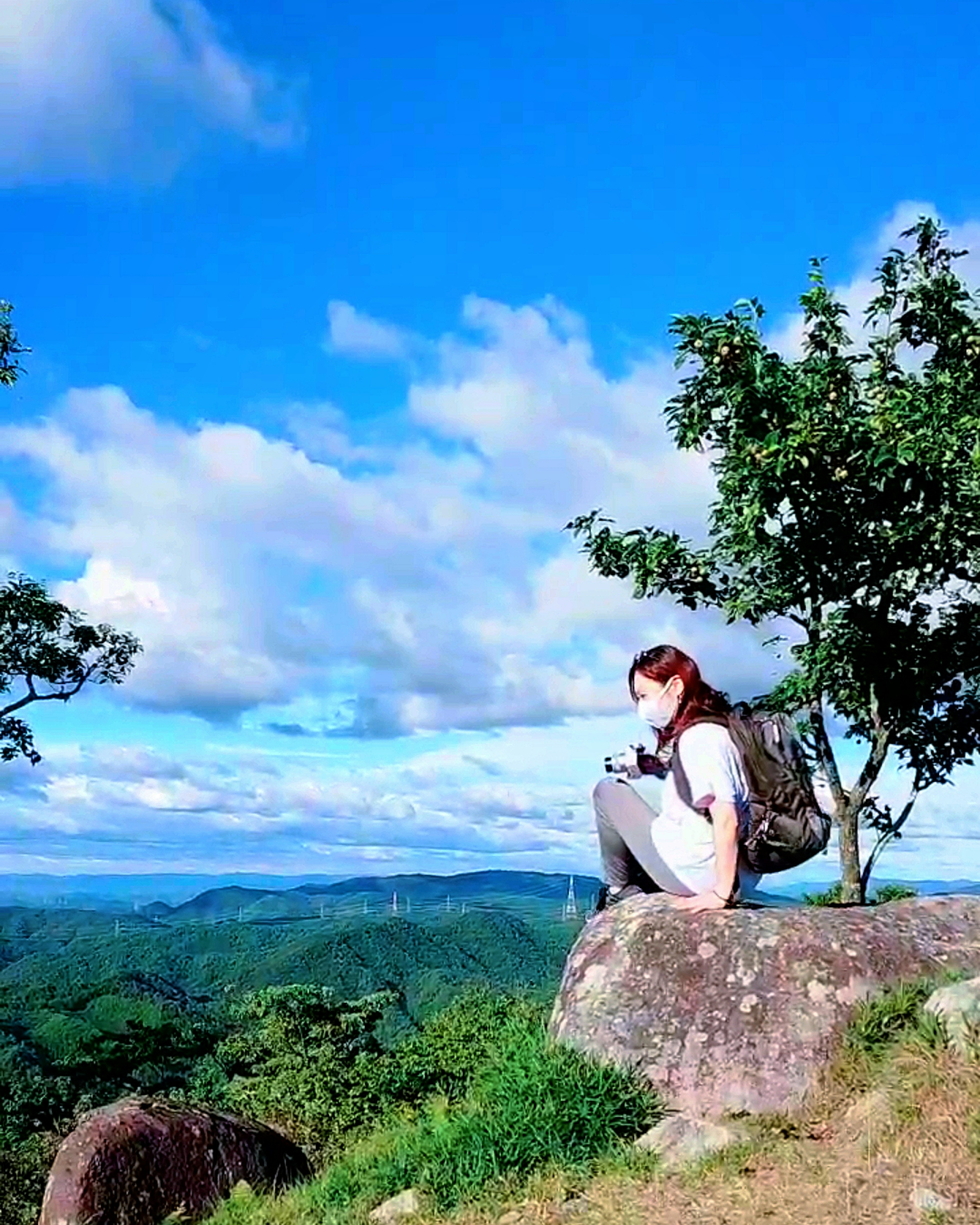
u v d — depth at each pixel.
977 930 6.42
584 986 6.43
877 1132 5.18
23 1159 26.66
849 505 10.38
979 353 10.62
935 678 11.21
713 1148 5.47
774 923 6.28
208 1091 29.56
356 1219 5.93
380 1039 30.03
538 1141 5.78
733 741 6.44
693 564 11.17
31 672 24.45
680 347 10.31
